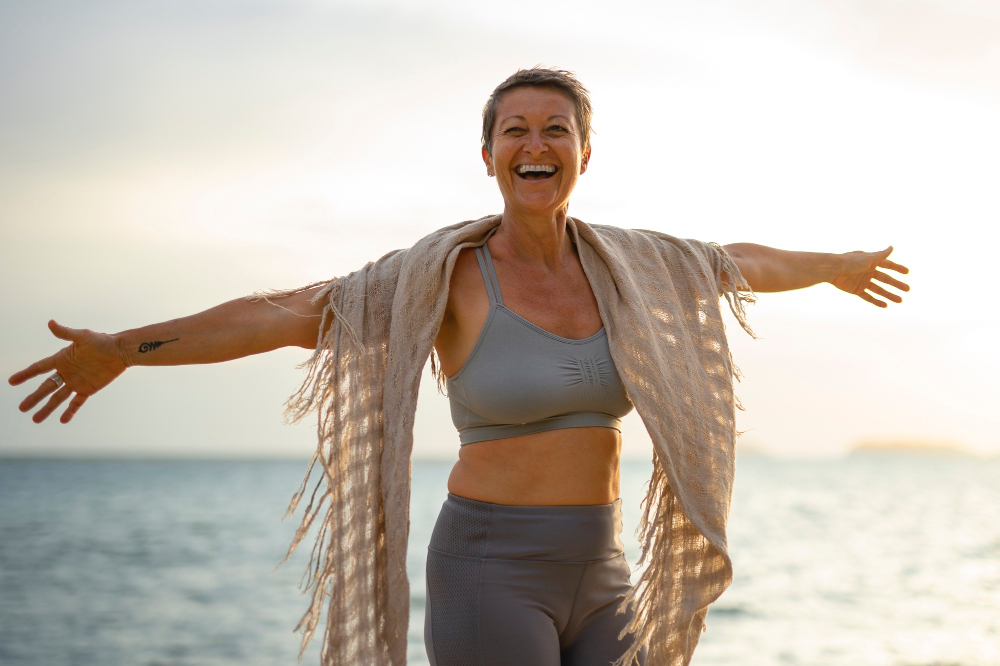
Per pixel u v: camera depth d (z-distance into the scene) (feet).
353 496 7.46
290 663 34.12
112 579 57.11
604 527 7.52
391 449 7.47
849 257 9.92
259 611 45.24
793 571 57.47
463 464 7.70
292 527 96.63
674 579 7.96
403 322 7.69
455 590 7.31
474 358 7.52
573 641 7.61
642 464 296.71
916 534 83.82
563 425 7.43
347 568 7.31
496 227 8.17
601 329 7.77
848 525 93.35
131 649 36.58
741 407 8.63
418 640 34.45
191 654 35.63
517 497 7.36
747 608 43.34
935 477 244.01
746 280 9.30
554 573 7.28
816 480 217.77
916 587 50.37
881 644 34.86
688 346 8.40
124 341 7.54
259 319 7.76
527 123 7.56
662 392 7.84
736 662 31.73
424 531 80.84
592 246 8.24
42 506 134.00
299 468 328.29
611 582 7.62
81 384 7.63
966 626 38.65
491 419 7.44
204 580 56.49
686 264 8.87
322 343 7.77
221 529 94.79
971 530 88.02
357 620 7.27
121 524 101.14
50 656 35.35
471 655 7.14
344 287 7.93
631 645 7.39
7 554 71.82
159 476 257.14
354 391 7.63
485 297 7.65
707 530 7.83
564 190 7.63
